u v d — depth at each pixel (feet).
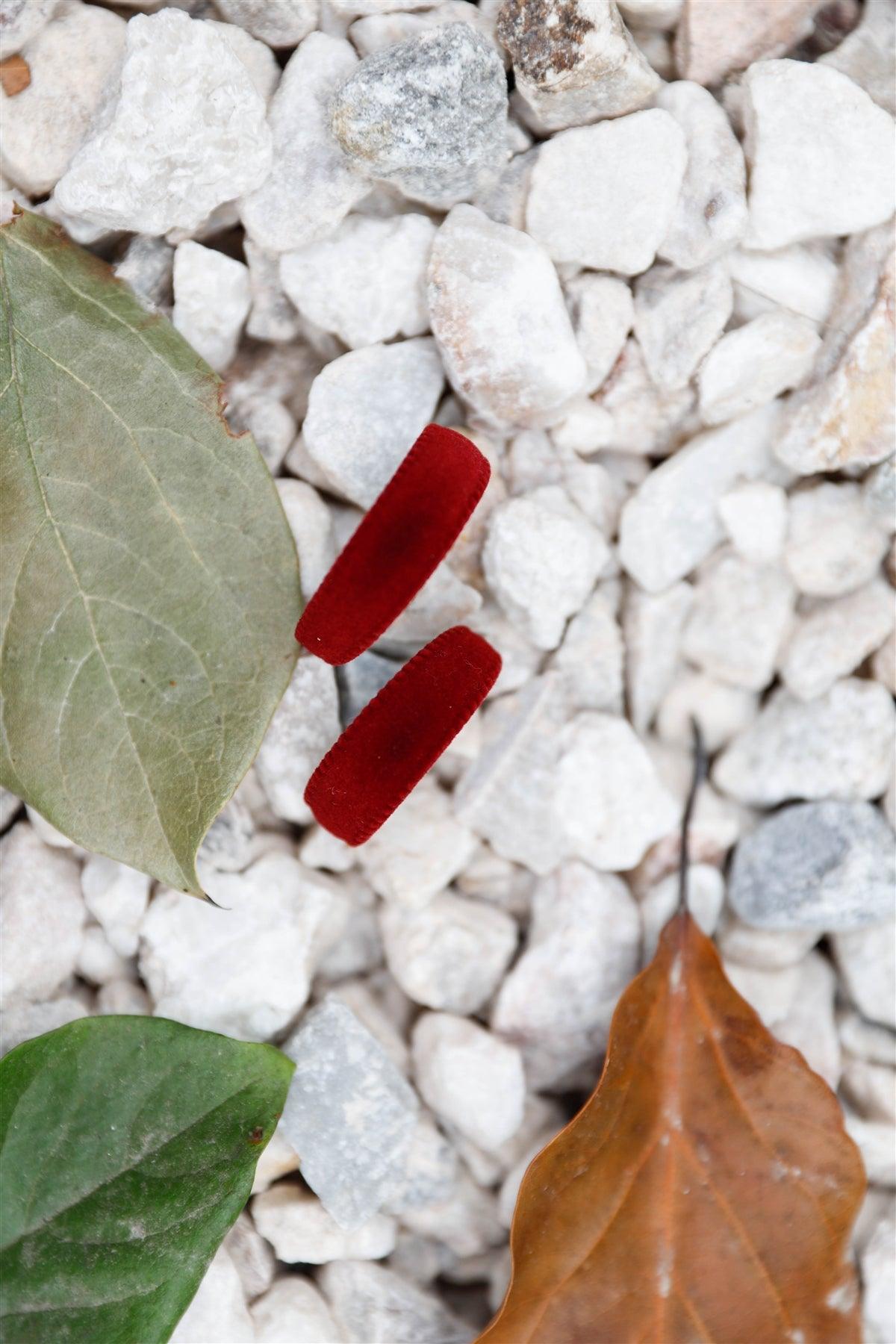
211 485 1.92
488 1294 2.04
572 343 1.97
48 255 1.92
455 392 2.00
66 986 2.00
